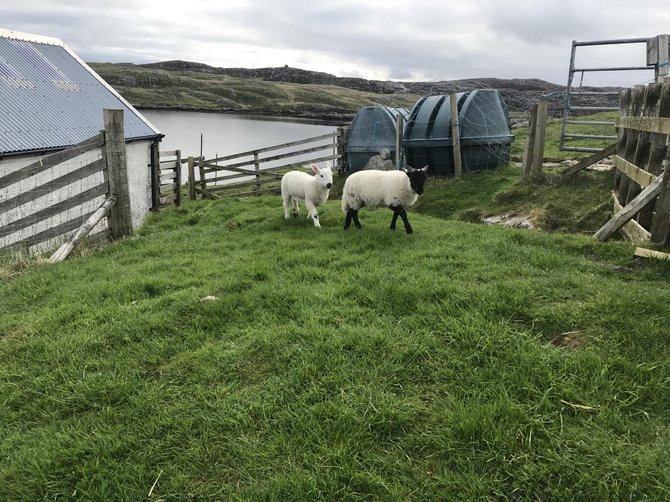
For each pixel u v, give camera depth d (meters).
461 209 11.12
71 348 4.20
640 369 3.27
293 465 2.80
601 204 8.30
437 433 2.95
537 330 3.96
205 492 2.70
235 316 4.62
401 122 14.35
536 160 10.63
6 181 7.37
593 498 2.46
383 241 7.04
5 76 11.16
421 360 3.68
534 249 6.04
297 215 10.02
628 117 7.43
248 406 3.31
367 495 2.59
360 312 4.48
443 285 4.73
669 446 2.68
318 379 3.54
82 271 6.61
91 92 13.50
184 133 54.16
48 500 2.70
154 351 4.10
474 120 13.74
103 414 3.34
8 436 3.21
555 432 2.87
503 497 2.52
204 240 8.30
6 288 6.15
